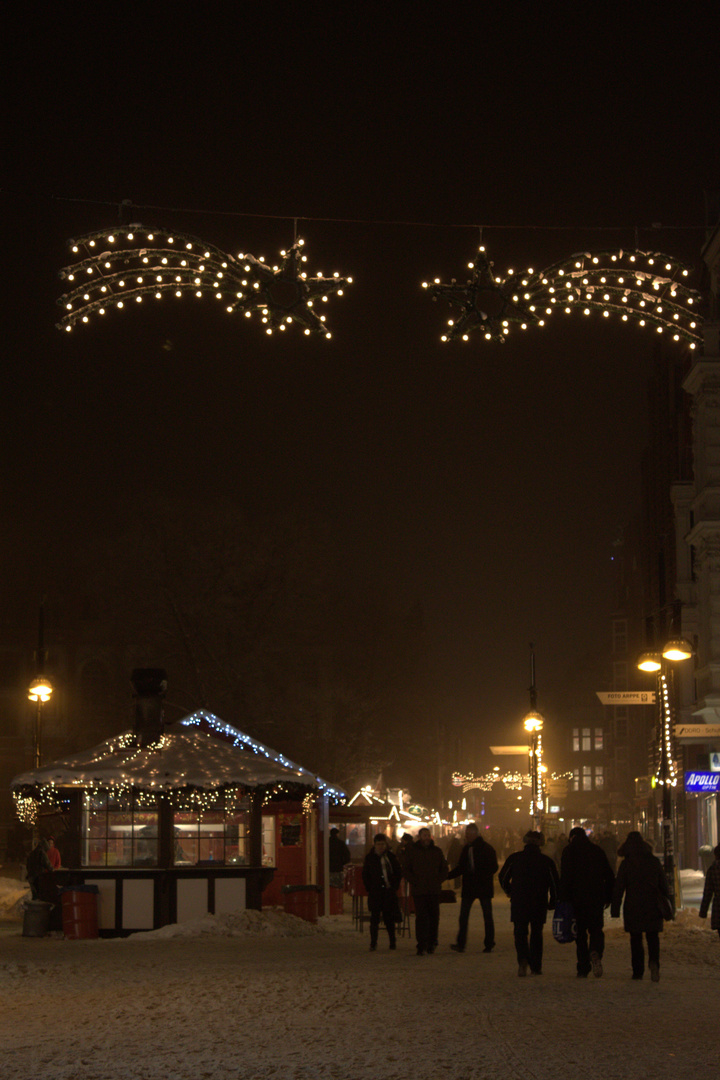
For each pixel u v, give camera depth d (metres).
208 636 47.56
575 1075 8.06
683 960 16.11
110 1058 9.00
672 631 29.42
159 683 24.78
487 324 14.80
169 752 23.66
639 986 13.08
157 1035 10.01
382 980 13.59
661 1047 9.12
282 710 48.19
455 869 17.91
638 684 82.94
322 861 29.84
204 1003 11.77
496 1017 10.66
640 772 82.56
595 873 14.06
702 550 41.06
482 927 24.03
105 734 50.47
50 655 80.50
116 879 22.16
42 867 23.05
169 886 22.31
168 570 47.69
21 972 15.02
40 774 22.17
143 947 18.98
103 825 22.59
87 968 15.41
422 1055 8.84
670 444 54.34
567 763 110.75
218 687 47.75
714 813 42.84
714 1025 10.18
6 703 80.81
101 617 49.09
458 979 13.76
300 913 24.39
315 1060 8.73
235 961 16.33
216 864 22.69
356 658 67.44
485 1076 8.05
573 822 79.38
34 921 21.50
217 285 14.86
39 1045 9.66
